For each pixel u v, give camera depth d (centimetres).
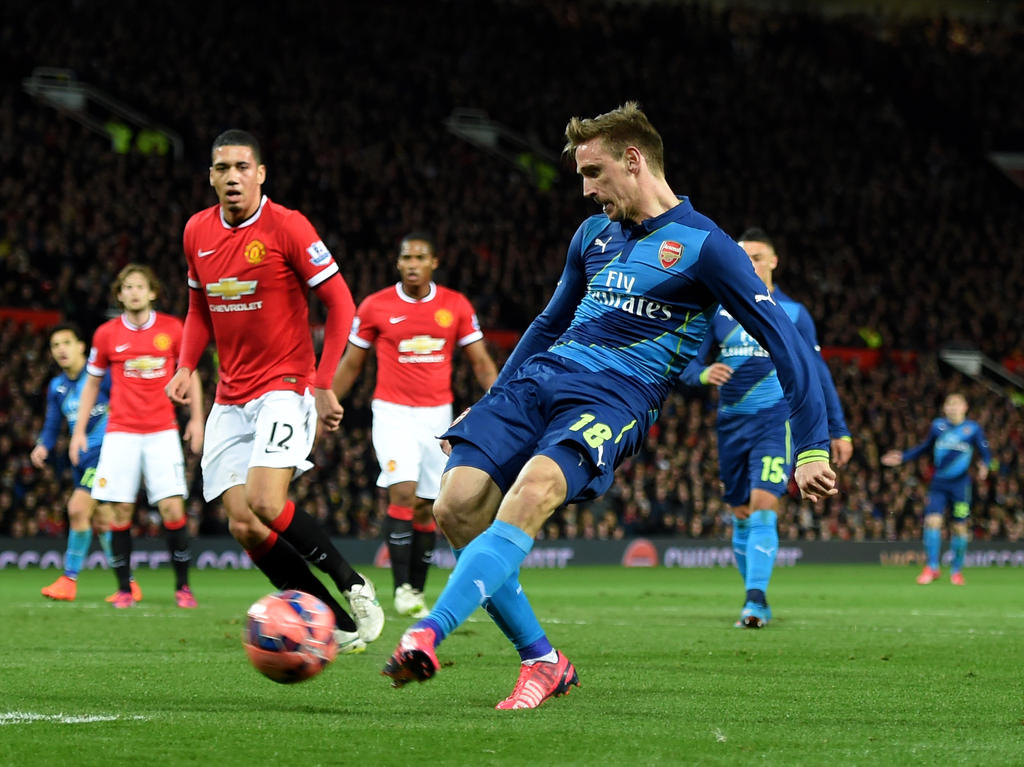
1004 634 1998
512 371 1219
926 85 9381
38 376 4778
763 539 2136
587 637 1881
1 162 6069
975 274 7781
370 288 6159
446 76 8381
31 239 5644
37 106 6944
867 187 8412
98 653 1573
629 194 1134
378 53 8144
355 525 4828
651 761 852
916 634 1986
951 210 8400
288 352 1522
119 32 7450
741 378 2167
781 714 1098
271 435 1492
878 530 5716
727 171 8119
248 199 1486
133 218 5928
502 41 8694
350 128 7394
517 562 1024
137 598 2666
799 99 8962
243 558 4472
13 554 4222
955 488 4072
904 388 6531
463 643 1748
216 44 7619
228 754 864
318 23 8150
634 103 1153
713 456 5625
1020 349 7456
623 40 9075
